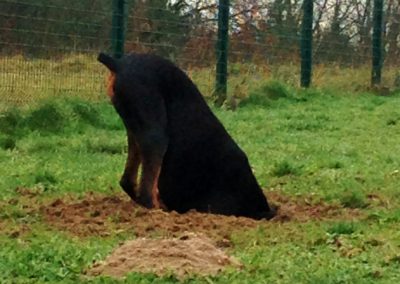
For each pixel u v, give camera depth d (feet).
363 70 71.97
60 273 19.08
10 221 25.70
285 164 35.68
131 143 28.14
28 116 46.47
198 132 28.22
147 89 27.45
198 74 60.70
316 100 62.23
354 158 40.14
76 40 55.36
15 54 52.90
